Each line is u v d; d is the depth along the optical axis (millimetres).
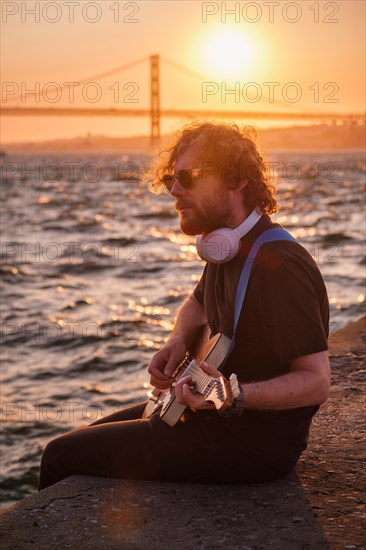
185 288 19125
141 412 3186
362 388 4195
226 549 2459
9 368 11883
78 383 11031
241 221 2678
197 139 2660
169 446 2801
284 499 2791
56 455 2928
